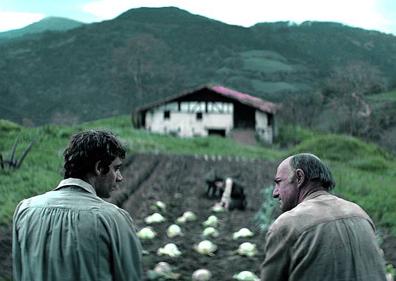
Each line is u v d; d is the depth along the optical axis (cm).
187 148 3061
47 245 298
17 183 1355
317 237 328
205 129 4631
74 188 314
